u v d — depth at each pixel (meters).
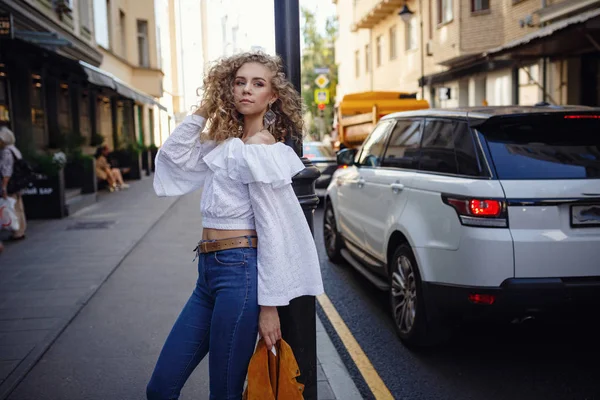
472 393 3.81
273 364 2.31
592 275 3.78
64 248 8.41
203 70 2.47
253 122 2.42
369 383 3.97
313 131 44.81
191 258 7.73
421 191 4.49
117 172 19.02
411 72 26.02
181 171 2.50
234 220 2.31
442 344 4.72
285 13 2.86
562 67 14.88
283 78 2.41
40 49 12.01
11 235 9.31
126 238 9.23
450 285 3.99
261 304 2.24
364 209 5.88
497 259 3.76
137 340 4.61
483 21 18.48
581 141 4.14
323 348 4.59
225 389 2.35
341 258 7.60
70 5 16.98
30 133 13.31
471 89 20.58
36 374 3.98
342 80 41.34
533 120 4.16
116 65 24.31
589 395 3.75
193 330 2.43
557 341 4.77
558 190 3.79
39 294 5.89
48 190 11.57
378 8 27.97
